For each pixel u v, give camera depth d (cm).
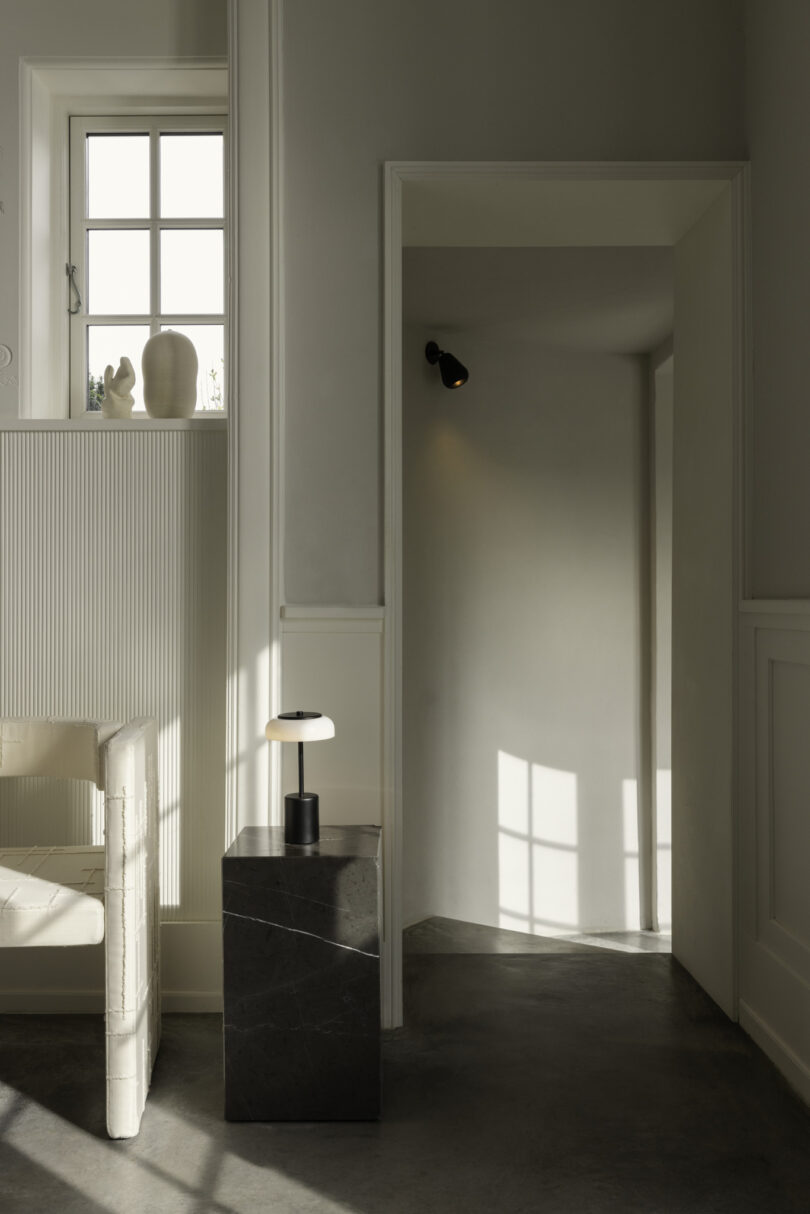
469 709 550
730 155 301
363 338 299
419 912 534
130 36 318
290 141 298
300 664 296
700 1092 247
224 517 306
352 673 296
